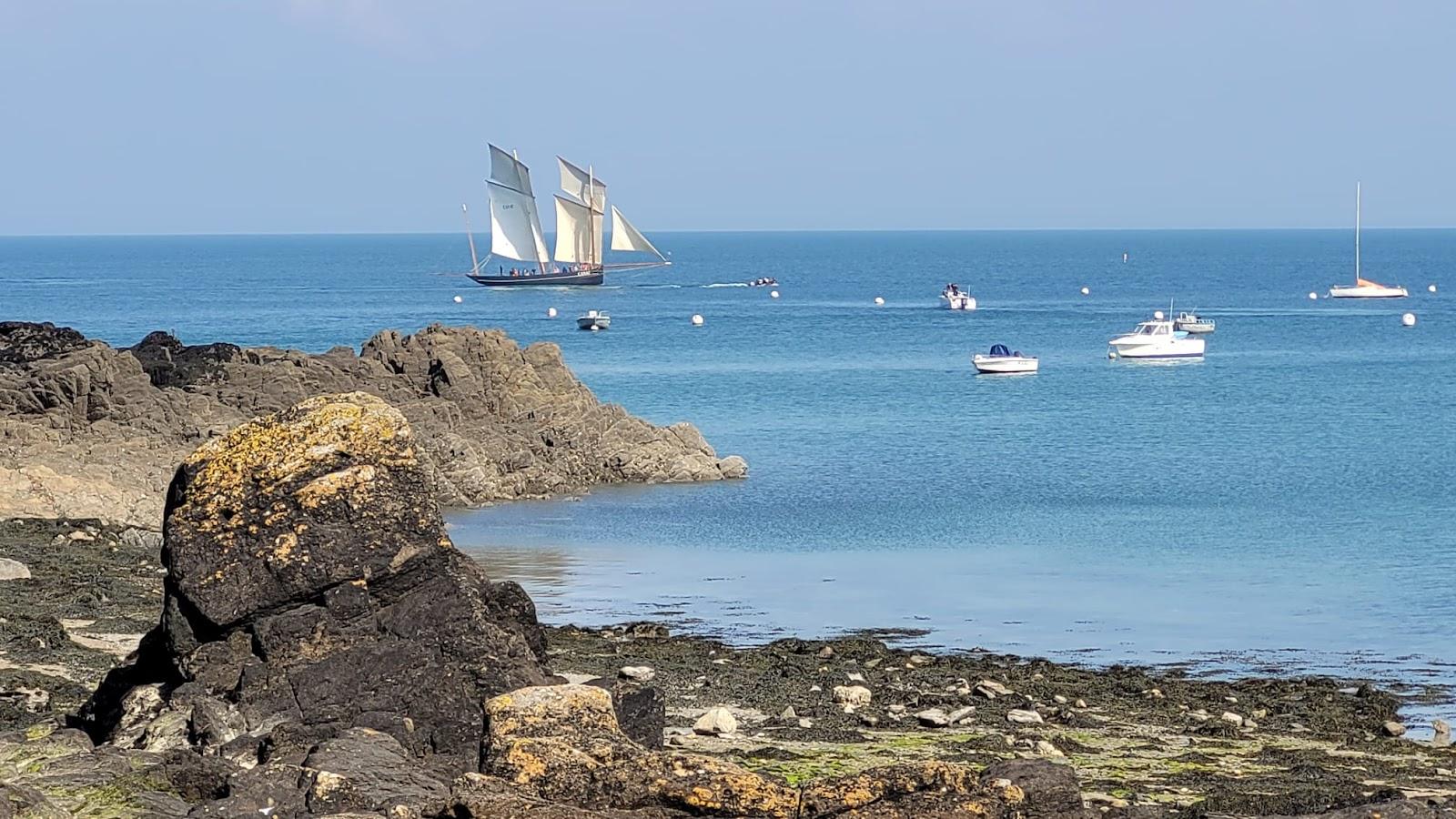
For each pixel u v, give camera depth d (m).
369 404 60.91
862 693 86.12
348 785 45.66
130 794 47.19
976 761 71.19
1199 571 152.50
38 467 153.62
